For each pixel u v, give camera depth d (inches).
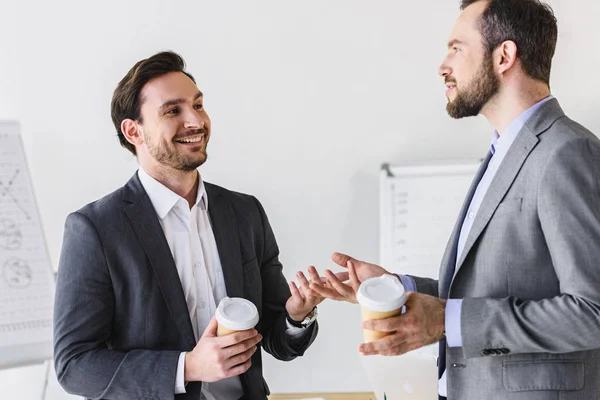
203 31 100.3
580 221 44.8
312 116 102.1
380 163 102.9
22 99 99.8
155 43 100.3
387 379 84.0
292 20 100.6
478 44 52.8
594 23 98.7
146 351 56.6
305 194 103.3
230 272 62.7
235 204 66.9
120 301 58.4
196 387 57.6
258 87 101.4
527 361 48.6
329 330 104.0
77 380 56.0
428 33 100.7
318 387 104.3
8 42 99.2
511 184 49.8
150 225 60.1
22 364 80.3
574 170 46.0
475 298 47.7
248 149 102.4
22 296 82.2
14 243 83.6
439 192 100.0
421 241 99.8
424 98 101.8
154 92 60.1
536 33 51.3
